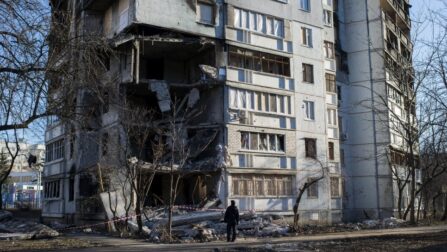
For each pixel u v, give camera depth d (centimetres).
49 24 1512
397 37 5091
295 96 3612
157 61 3575
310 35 3822
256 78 3422
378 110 4122
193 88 3359
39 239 2369
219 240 2311
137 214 2453
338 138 4088
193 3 3259
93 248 1891
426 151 3466
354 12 4684
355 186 4453
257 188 3303
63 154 3931
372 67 4512
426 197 4900
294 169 3500
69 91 1553
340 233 2781
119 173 2828
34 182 8450
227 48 3341
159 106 3216
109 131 3086
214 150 3241
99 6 3469
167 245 2027
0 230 2708
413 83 3800
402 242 2142
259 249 1870
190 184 3431
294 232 2809
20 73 1426
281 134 3481
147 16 3086
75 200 3556
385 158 4328
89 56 1572
